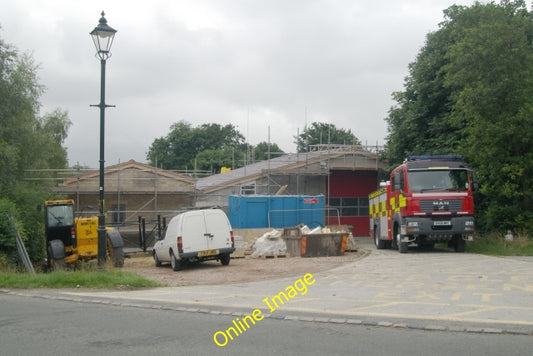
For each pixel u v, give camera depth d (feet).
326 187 119.14
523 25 74.02
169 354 22.17
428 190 66.44
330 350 22.22
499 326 25.49
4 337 25.53
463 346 22.41
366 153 116.37
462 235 67.62
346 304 32.17
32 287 42.45
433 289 37.40
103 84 48.57
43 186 99.76
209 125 272.10
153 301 34.86
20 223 64.64
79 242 68.08
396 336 24.27
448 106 94.12
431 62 96.48
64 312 31.71
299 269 53.78
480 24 74.08
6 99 77.46
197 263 65.41
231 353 22.15
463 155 76.59
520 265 51.72
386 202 77.87
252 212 86.94
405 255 65.51
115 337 25.20
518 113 69.41
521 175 71.87
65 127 143.23
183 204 115.85
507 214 73.41
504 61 70.38
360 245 94.94
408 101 105.60
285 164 120.26
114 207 112.27
